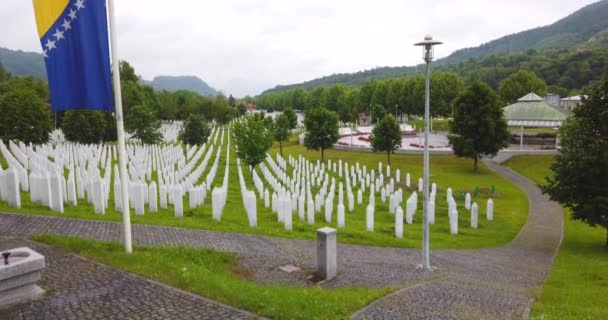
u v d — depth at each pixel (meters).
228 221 19.27
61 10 10.65
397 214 20.03
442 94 93.88
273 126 58.44
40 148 34.12
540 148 53.91
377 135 45.59
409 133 77.38
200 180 32.12
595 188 19.55
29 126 43.84
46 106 48.88
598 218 19.56
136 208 18.27
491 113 44.03
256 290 9.75
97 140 49.78
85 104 10.97
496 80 139.25
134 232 14.96
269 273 12.55
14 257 8.88
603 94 19.69
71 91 10.90
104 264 10.69
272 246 15.46
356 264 14.43
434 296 10.84
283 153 61.72
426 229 15.14
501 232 23.50
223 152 56.50
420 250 18.19
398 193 27.33
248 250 14.56
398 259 16.16
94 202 17.14
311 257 14.48
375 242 18.56
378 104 97.88
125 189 11.64
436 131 86.25
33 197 17.81
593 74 115.44
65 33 10.73
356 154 54.88
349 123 107.88
